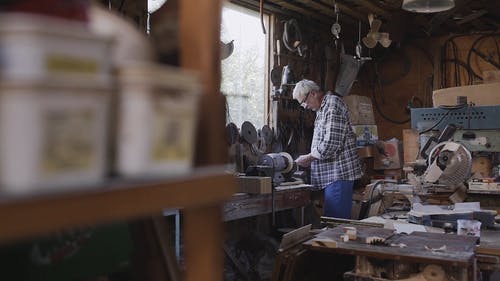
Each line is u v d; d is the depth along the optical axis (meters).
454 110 4.08
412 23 6.68
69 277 1.03
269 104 5.49
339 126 3.97
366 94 7.48
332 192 4.05
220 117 0.82
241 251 4.39
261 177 3.84
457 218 2.72
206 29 0.81
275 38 5.57
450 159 3.40
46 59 0.58
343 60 6.34
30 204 0.54
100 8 0.76
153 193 0.66
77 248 1.04
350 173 4.03
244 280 4.07
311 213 4.66
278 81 5.45
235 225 4.51
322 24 6.41
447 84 7.08
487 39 6.85
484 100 4.41
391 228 2.48
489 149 3.97
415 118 4.25
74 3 0.67
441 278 1.89
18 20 0.57
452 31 7.00
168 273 1.09
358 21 6.48
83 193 0.59
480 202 3.70
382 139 7.45
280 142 5.39
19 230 0.54
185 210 0.80
